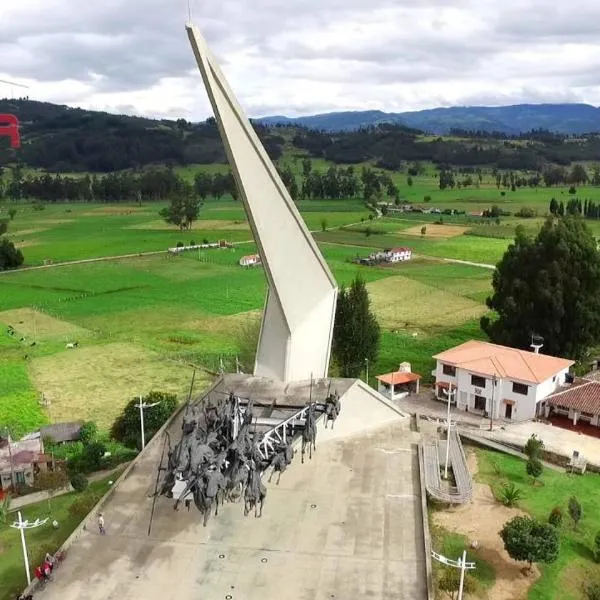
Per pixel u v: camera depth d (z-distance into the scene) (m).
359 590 28.80
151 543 32.25
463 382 55.25
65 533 35.59
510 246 66.06
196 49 35.91
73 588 29.14
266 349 48.19
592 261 61.84
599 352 68.19
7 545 34.78
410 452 41.97
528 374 52.88
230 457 31.55
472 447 46.84
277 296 44.16
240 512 34.78
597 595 30.42
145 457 40.38
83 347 71.88
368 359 59.19
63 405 55.75
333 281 48.66
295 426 40.69
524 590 31.42
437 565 32.66
